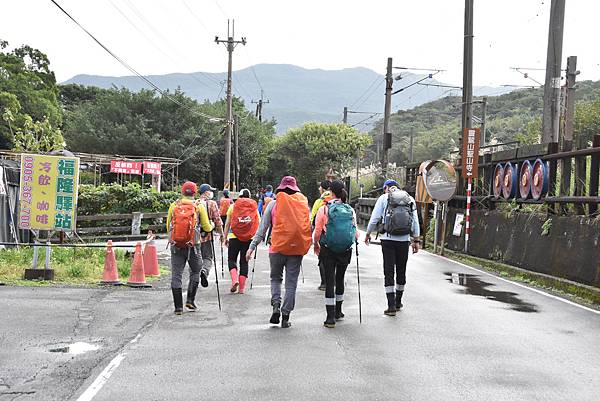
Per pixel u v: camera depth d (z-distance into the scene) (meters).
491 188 19.64
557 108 17.09
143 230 27.95
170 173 51.78
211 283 12.64
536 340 7.80
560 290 12.45
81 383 5.82
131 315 9.03
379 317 9.12
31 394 5.47
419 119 93.94
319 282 12.87
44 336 7.61
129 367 6.36
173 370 6.26
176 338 7.65
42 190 12.18
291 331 8.12
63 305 9.52
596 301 10.90
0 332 7.72
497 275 14.99
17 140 34.00
